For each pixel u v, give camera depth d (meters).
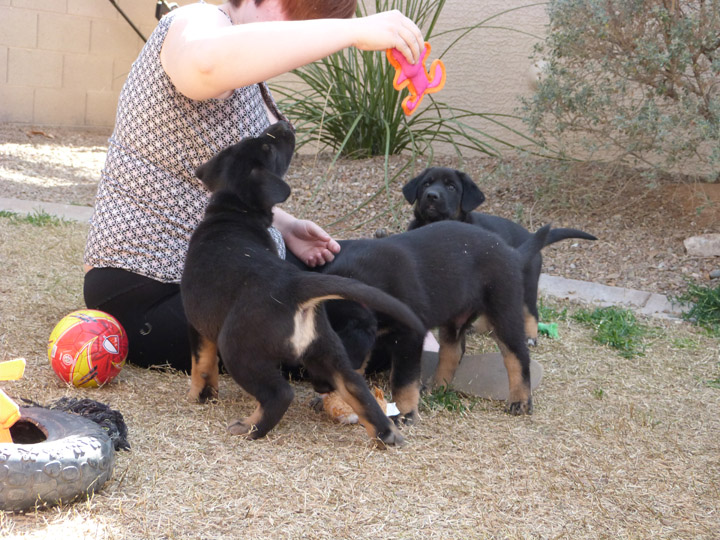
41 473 1.90
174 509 1.95
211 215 2.32
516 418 2.45
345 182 4.59
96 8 7.05
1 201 4.29
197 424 2.26
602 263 3.80
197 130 2.49
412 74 2.28
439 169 3.37
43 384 2.40
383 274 2.37
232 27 2.24
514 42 5.04
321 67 4.97
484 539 1.95
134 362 2.59
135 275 2.52
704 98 3.87
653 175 3.90
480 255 2.50
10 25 6.74
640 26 3.82
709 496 2.15
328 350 2.20
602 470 2.22
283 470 2.10
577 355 2.93
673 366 2.89
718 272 3.65
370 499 2.03
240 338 2.19
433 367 2.68
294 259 2.71
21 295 2.96
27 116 6.97
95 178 5.29
